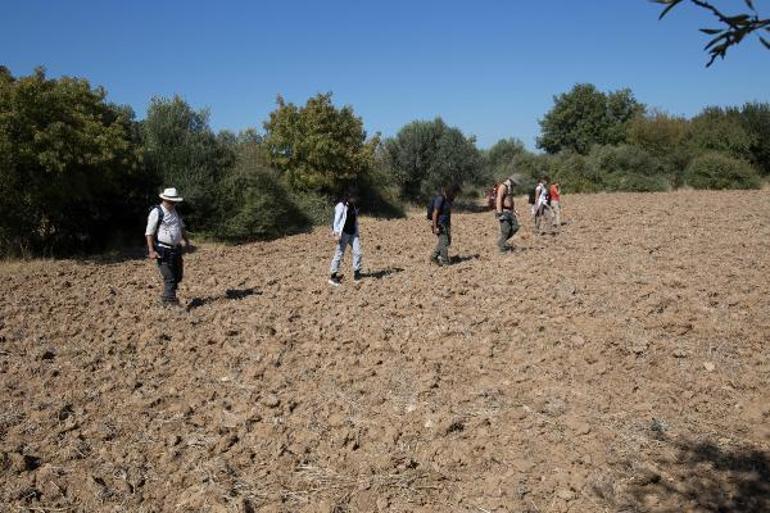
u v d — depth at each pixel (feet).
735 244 51.72
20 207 55.93
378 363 26.05
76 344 29.55
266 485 17.07
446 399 22.30
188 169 72.28
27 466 17.93
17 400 22.77
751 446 18.31
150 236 35.12
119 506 16.17
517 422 20.22
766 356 25.12
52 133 52.06
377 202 107.96
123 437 19.92
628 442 18.71
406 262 50.31
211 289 41.96
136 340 29.94
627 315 30.91
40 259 57.41
